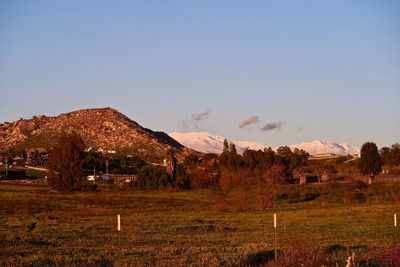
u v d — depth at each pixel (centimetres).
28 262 2550
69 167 12606
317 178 13162
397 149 18650
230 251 2967
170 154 14250
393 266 2356
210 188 12794
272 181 11050
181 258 2652
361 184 10444
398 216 6162
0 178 18425
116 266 2403
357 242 3562
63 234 4234
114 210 7931
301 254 2366
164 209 8362
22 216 6469
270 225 5388
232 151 17138
